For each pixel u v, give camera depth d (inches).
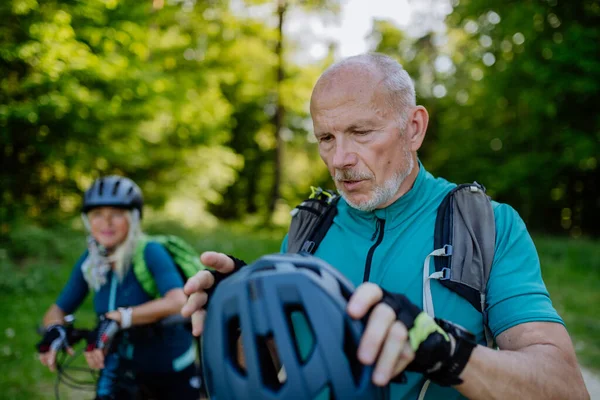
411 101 56.9
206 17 743.7
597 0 607.8
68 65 403.5
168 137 654.5
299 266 39.5
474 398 39.2
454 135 850.8
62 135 450.0
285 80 842.8
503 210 56.8
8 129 421.7
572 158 611.2
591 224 756.6
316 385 34.8
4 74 418.3
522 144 731.4
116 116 463.8
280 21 797.9
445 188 60.2
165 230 509.4
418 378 51.6
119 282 102.9
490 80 675.4
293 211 67.1
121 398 96.6
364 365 35.9
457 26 738.2
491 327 52.0
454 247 54.1
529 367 41.9
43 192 506.0
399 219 58.5
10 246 373.4
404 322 35.6
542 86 611.5
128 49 462.9
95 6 413.1
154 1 599.5
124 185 103.3
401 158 55.7
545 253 485.1
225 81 778.8
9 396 174.9
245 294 37.2
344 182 55.5
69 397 177.0
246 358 36.2
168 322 96.5
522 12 614.2
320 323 35.5
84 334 94.0
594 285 362.3
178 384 102.7
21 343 223.3
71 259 376.5
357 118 53.2
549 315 48.6
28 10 388.8
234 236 554.9
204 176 704.4
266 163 1101.1
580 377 46.2
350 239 61.3
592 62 563.8
